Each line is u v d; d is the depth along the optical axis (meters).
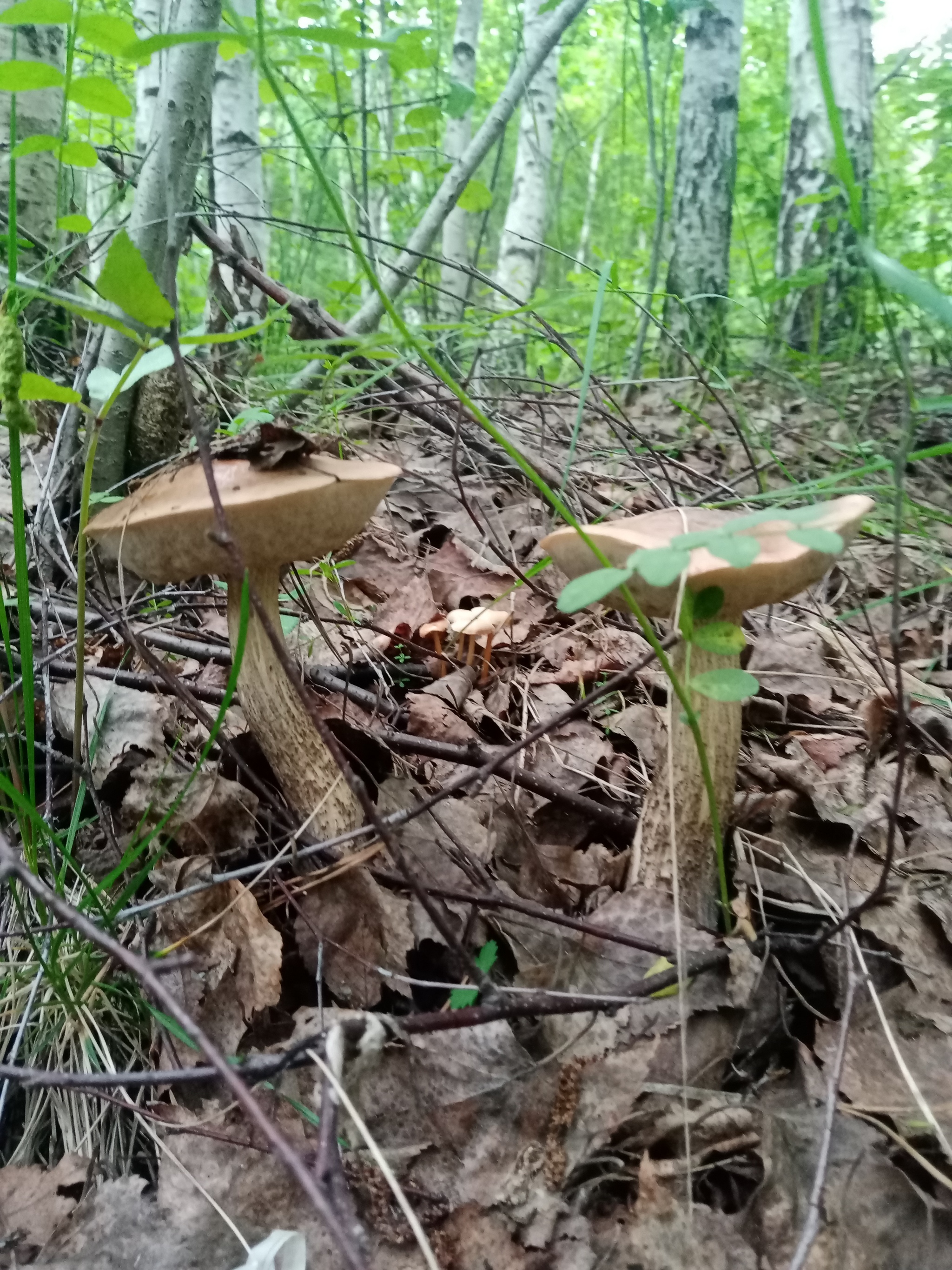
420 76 1.22
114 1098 0.28
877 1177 0.27
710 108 1.17
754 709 0.49
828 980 0.32
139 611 0.49
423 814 0.37
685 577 0.27
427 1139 0.28
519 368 1.20
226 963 0.31
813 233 1.24
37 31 0.60
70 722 0.39
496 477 0.69
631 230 1.90
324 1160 0.20
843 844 0.39
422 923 0.33
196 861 0.34
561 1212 0.26
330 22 0.84
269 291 0.55
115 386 0.30
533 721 0.48
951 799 0.42
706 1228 0.26
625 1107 0.28
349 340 0.32
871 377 1.03
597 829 0.39
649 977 0.30
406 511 0.66
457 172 0.65
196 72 0.41
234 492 0.29
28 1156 0.30
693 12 1.16
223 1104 0.29
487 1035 0.29
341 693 0.44
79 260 0.57
